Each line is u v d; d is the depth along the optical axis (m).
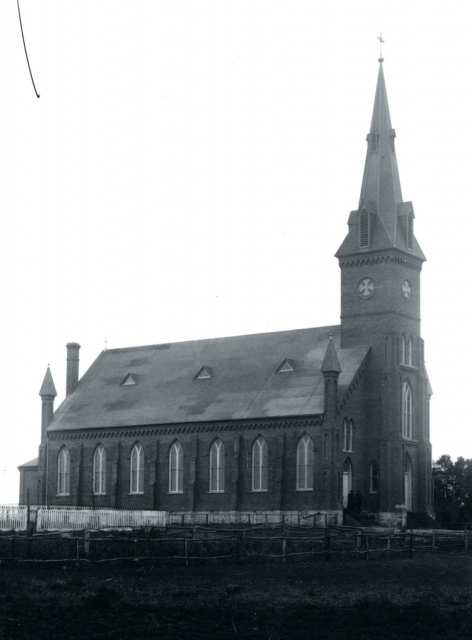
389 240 98.44
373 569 52.09
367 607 38.75
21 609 36.31
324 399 93.19
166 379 112.38
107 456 110.00
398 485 95.19
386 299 98.19
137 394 112.69
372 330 98.69
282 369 102.31
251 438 98.31
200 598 40.12
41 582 43.50
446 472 127.56
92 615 35.59
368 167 102.81
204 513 99.25
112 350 123.88
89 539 50.28
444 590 44.22
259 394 100.75
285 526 66.12
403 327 99.31
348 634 33.25
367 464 96.75
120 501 108.00
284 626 34.50
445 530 85.38
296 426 94.94
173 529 68.56
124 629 33.22
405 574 50.16
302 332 106.12
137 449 108.12
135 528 72.25
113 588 42.03
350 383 95.00
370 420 97.44
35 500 120.88
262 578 47.09
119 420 109.56
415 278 102.00
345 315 100.81
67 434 113.88
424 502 99.38
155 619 35.19
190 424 103.19
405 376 99.31
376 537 61.06
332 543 61.19
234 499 97.88
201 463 102.00
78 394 119.00
